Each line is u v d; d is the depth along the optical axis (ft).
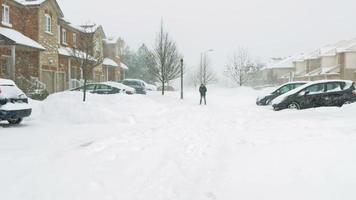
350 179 16.26
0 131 34.94
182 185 17.62
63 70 102.78
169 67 108.06
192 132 33.60
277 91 69.56
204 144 27.32
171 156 23.24
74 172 19.57
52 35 92.99
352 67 149.07
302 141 25.32
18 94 38.52
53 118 43.45
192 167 20.75
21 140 29.48
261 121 40.78
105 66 139.03
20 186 17.22
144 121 43.62
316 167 18.45
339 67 156.35
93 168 20.38
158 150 24.90
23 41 74.13
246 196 15.97
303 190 15.93
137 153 23.99
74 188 17.03
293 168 18.85
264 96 70.49
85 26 101.04
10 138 30.53
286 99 55.21
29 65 84.28
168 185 17.60
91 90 79.71
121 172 19.66
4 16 78.54
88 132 34.22
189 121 43.06
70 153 24.03
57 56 96.02
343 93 53.98
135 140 28.89
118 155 23.41
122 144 27.09
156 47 108.88
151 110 57.41
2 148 25.90
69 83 104.68
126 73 213.87
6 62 78.95
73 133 33.58
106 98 61.21
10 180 18.10
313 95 54.39
